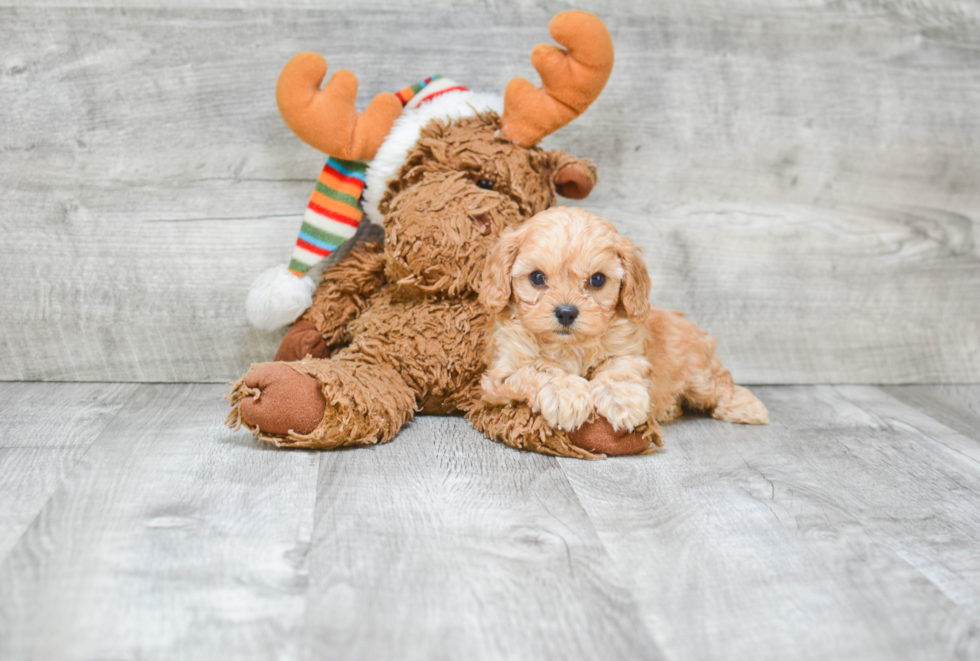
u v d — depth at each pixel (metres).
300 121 2.04
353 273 2.20
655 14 2.43
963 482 1.80
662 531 1.48
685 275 2.57
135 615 1.15
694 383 2.14
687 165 2.51
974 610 1.25
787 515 1.57
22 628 1.11
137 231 2.37
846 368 2.68
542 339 1.84
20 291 2.36
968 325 2.70
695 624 1.18
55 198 2.33
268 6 2.30
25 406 2.14
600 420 1.83
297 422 1.79
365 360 2.03
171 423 2.02
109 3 2.25
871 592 1.29
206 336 2.44
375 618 1.16
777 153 2.54
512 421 1.87
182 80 2.31
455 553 1.36
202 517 1.46
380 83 2.38
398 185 2.09
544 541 1.42
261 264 2.42
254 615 1.16
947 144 2.59
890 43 2.52
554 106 2.05
